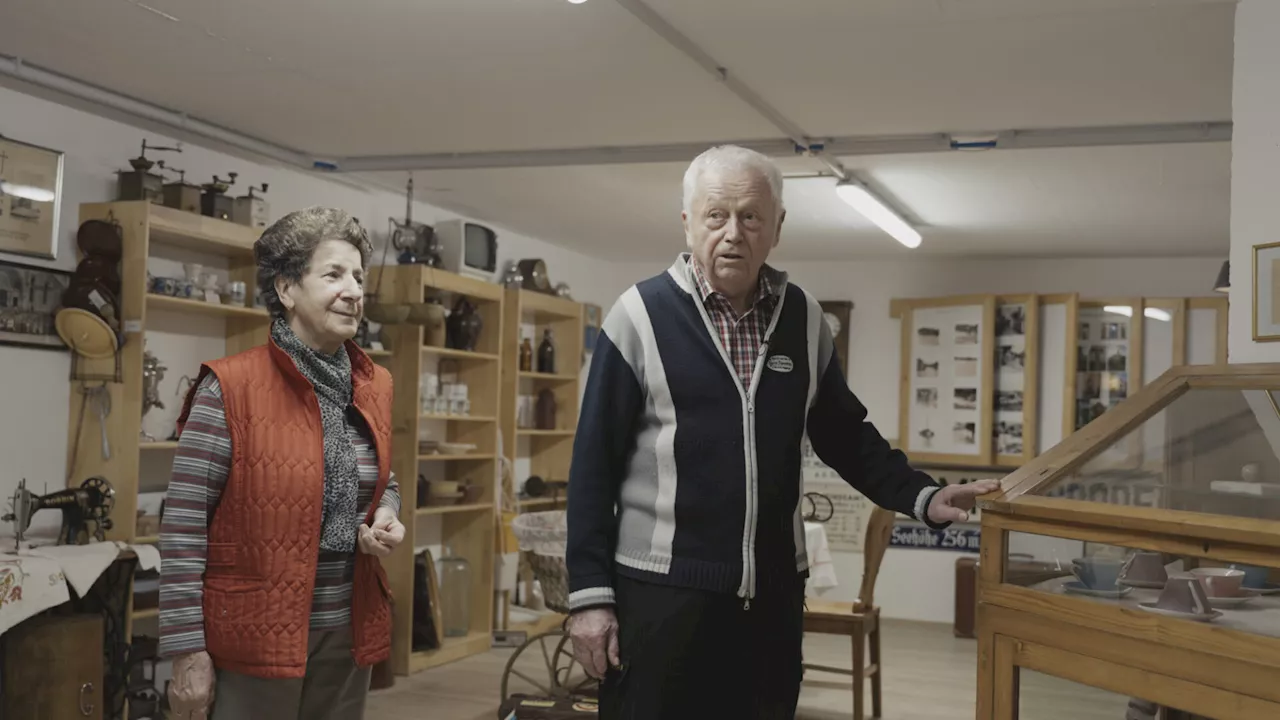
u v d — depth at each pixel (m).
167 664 4.90
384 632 2.12
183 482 1.95
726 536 1.89
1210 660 1.75
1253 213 3.00
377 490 2.11
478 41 3.74
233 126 4.98
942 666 6.43
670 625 1.88
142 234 4.45
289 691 1.95
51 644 3.89
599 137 5.01
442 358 6.87
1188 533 1.79
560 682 5.65
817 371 2.07
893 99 4.25
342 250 2.08
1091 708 1.96
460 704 5.23
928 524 2.15
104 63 4.11
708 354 1.94
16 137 4.31
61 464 4.49
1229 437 2.11
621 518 1.98
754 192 1.90
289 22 3.62
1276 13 2.99
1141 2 3.18
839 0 3.26
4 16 3.65
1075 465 2.20
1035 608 2.06
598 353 2.00
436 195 6.42
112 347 4.40
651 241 7.89
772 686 1.94
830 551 8.36
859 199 5.67
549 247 8.12
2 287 4.24
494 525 6.70
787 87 4.14
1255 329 2.96
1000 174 5.36
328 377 2.09
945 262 8.25
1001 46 3.61
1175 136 4.48
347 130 5.02
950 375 7.98
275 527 1.96
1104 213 6.20
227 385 1.99
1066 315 7.71
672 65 3.91
